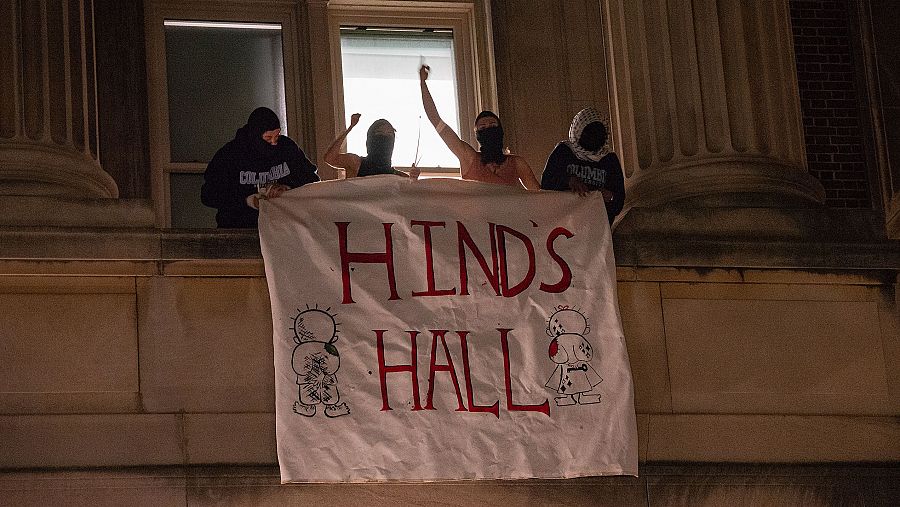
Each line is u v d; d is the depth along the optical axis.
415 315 13.51
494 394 13.41
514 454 13.32
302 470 12.98
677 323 14.34
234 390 13.38
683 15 15.72
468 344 13.51
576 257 13.90
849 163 18.14
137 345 13.34
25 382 13.10
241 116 17.98
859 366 14.57
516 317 13.65
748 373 14.34
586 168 14.53
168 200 17.59
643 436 13.97
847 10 18.59
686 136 15.44
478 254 13.75
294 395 13.12
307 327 13.32
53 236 13.41
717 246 14.55
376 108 18.22
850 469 14.25
